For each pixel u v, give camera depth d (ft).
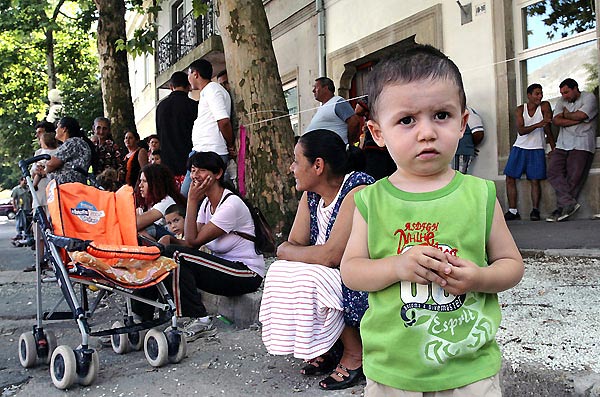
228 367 11.01
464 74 27.78
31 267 24.52
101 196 12.84
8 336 14.51
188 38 50.93
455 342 5.00
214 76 51.03
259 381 10.17
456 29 28.09
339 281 9.48
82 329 10.60
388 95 4.97
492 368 5.11
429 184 5.24
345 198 9.55
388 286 5.19
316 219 10.37
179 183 22.29
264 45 19.44
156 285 12.07
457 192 5.19
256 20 19.39
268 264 17.29
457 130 4.94
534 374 7.97
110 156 29.73
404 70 4.91
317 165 9.93
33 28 59.26
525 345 9.04
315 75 38.06
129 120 39.34
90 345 13.42
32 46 71.61
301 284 9.49
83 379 10.41
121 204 12.92
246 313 13.85
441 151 4.89
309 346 9.40
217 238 13.85
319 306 9.37
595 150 23.26
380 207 5.33
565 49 24.84
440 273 4.71
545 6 25.25
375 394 5.31
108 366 11.71
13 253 34.86
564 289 12.73
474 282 4.74
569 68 24.82
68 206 12.29
